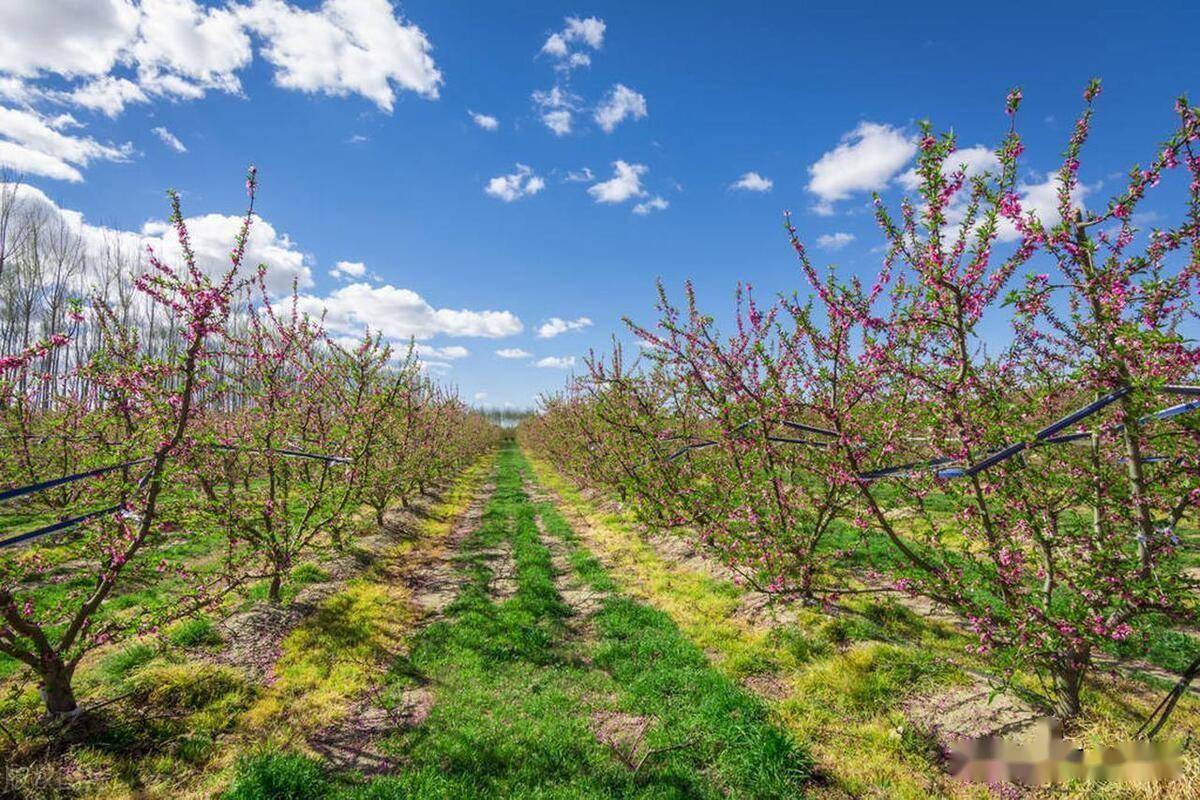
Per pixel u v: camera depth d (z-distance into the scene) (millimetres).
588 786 4301
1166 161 3266
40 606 7207
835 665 5668
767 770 4277
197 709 5242
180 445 5258
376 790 4258
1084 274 3570
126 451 5125
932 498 10227
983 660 5582
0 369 4223
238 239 5266
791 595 6281
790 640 6363
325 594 8320
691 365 6527
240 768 4422
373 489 11875
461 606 8148
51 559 4875
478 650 6703
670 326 6309
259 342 8141
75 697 5250
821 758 4461
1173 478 3795
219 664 6023
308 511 7961
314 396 8578
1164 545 3600
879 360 4152
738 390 5707
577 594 8812
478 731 5016
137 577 8070
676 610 7734
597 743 4848
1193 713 4543
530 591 8703
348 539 8914
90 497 5500
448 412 21297
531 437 34062
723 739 4734
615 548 11258
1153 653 5672
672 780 4316
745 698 5211
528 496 19938
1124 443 3998
